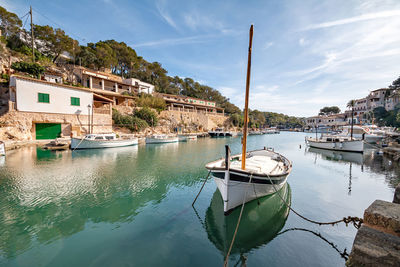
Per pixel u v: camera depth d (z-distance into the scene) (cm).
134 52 5716
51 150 1958
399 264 310
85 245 544
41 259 483
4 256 492
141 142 3023
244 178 688
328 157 2133
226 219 675
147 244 555
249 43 720
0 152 1580
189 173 1327
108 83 4078
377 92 6562
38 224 654
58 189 973
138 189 1002
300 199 909
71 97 2544
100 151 2086
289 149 2884
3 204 798
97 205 807
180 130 4612
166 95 5466
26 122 2173
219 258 504
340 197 938
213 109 6719
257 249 541
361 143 2330
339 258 504
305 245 559
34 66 2805
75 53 4184
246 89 750
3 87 2442
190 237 593
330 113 11012
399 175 1357
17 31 3578
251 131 7306
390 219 343
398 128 4425
